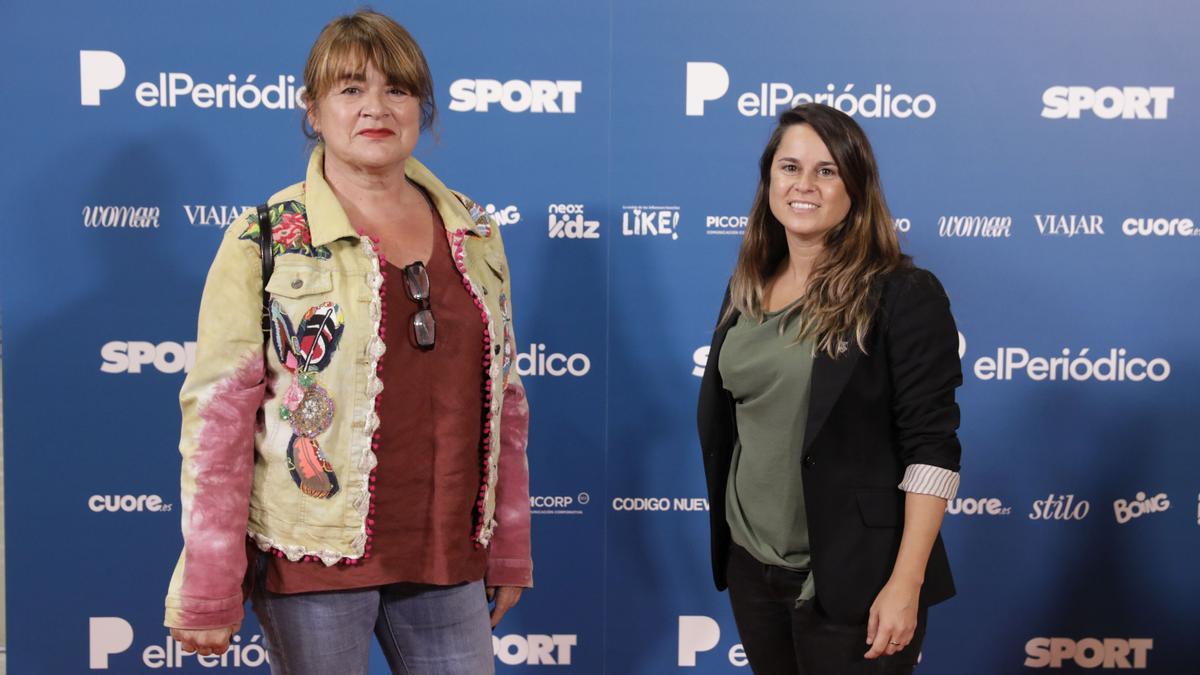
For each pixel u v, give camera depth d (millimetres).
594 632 2693
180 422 2592
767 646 1920
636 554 2680
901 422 1719
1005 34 2533
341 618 1615
